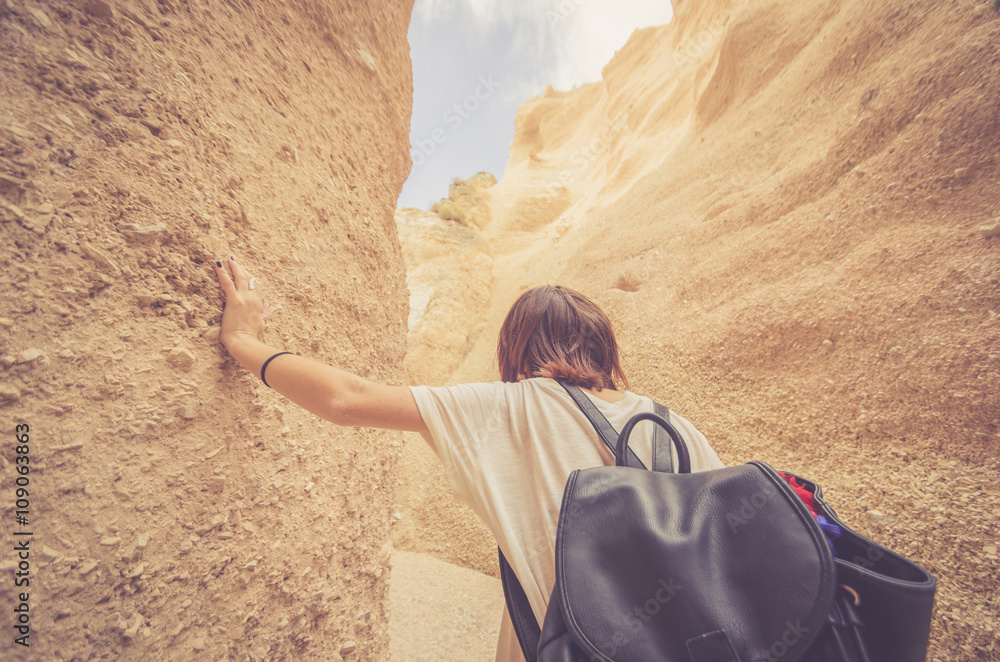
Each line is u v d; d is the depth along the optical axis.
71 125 0.80
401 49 2.76
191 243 1.02
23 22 0.74
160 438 0.90
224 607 1.06
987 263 3.06
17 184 0.70
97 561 0.75
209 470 1.02
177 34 1.07
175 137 1.01
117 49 0.90
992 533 2.41
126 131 0.90
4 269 0.67
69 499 0.72
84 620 0.73
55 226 0.75
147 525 0.86
